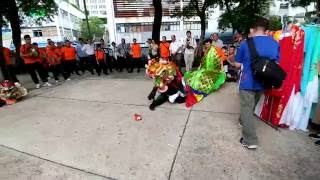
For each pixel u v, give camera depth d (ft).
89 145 10.68
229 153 9.60
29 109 16.31
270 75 8.52
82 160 9.52
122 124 12.86
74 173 8.72
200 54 34.47
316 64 10.40
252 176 8.14
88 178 8.42
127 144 10.64
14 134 12.21
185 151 9.89
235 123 12.45
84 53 32.09
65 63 28.71
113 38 120.67
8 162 9.59
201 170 8.61
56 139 11.40
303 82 10.77
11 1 38.68
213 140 10.71
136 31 120.88
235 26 55.67
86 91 20.88
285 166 8.59
